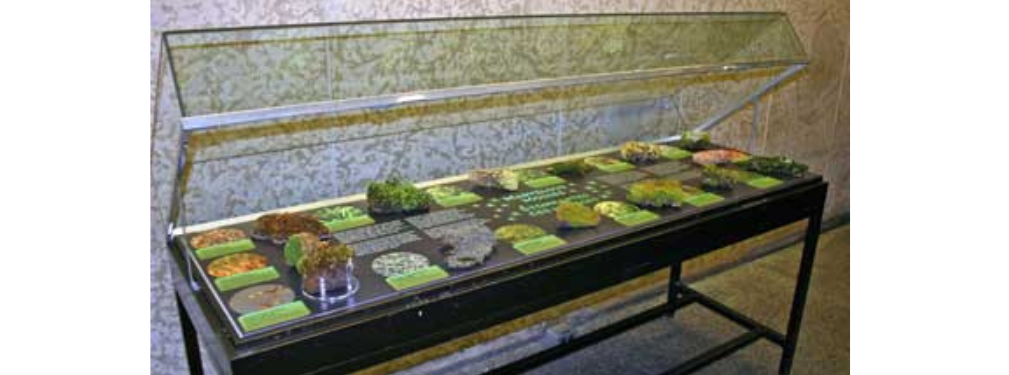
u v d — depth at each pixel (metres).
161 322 1.97
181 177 1.61
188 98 1.45
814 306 3.21
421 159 2.26
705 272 3.55
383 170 2.19
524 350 2.79
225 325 1.31
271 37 1.57
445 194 2.06
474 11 2.29
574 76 2.08
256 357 1.26
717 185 2.19
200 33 1.50
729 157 2.50
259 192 1.93
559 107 2.49
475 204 1.99
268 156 1.92
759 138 3.49
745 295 3.32
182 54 1.48
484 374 2.29
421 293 1.46
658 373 2.60
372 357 1.41
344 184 2.12
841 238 4.09
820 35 3.64
